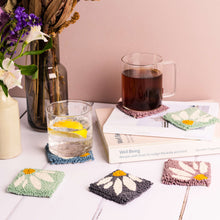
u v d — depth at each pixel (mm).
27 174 955
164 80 1266
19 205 876
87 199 889
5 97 960
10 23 931
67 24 1043
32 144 1101
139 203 873
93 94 1330
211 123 1067
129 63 1148
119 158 1007
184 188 917
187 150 1026
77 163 1015
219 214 840
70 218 837
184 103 1200
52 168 996
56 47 1064
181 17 1181
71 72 1312
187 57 1226
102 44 1256
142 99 1113
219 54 1205
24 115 1264
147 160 1022
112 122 1085
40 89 1097
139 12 1197
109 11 1212
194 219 828
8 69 884
